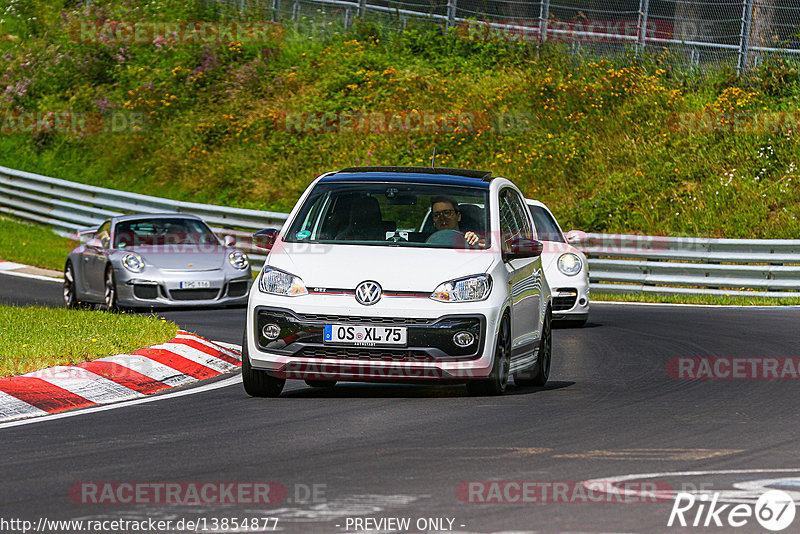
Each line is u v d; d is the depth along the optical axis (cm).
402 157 9575
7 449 2391
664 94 9831
